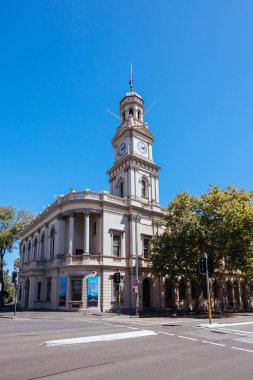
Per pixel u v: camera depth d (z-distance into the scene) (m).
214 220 31.50
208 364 8.47
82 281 32.12
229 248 31.06
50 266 36.91
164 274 33.25
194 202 33.75
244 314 33.38
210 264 19.78
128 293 34.44
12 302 69.19
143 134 44.22
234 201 32.06
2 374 7.16
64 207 36.28
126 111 46.59
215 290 45.81
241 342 12.34
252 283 52.31
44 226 42.25
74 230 36.88
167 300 38.59
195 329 16.92
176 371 7.67
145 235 38.16
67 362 8.38
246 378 7.16
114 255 35.06
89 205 35.03
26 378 6.84
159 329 16.89
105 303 32.09
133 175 40.72
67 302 31.98
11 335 13.91
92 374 7.23
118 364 8.27
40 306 37.12
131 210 37.50
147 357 9.20
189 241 31.25
